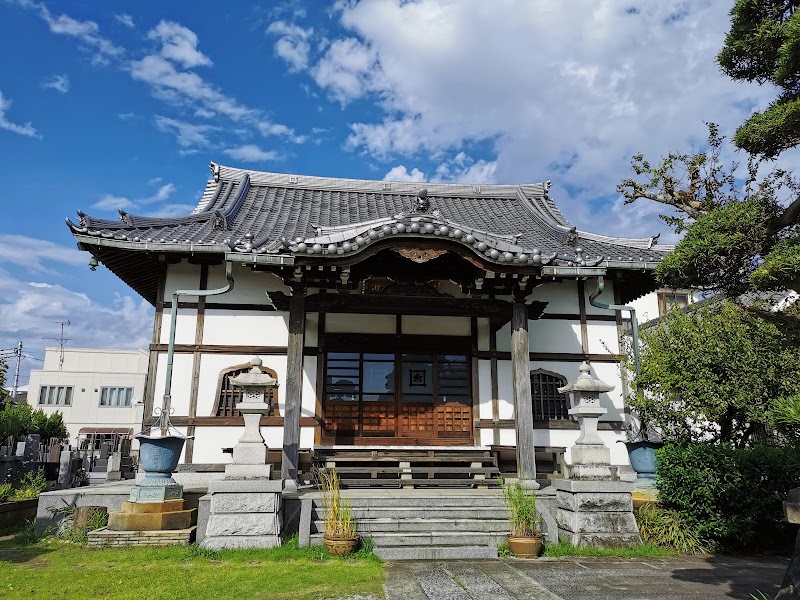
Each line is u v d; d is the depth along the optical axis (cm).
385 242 991
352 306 1108
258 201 1590
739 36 544
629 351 1321
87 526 895
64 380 3997
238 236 1250
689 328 1078
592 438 941
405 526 877
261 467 845
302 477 1146
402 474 1127
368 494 971
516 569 737
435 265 1117
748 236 507
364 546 804
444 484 1120
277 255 983
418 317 1307
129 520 838
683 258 529
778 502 882
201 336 1221
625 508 888
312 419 1222
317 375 1245
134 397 4047
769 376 972
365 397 1262
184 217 1308
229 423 1191
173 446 895
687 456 908
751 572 741
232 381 870
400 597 599
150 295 1499
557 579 685
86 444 3091
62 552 794
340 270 1021
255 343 1232
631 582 675
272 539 812
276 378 1222
